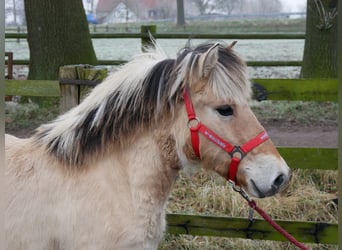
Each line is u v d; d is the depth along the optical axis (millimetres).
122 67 2650
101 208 2418
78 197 2436
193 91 2418
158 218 2553
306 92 3818
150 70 2514
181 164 2533
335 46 8484
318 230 3619
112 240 2408
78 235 2412
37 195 2457
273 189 2340
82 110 2568
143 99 2498
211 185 4871
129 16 34938
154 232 2537
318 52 8484
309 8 8477
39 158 2541
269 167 2344
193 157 2488
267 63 8344
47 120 7027
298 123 7273
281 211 4500
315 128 7047
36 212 2445
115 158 2518
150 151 2510
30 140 2660
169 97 2459
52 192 2457
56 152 2527
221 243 4160
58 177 2479
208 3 36688
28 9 7902
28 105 7496
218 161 2428
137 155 2512
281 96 3852
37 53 7941
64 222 2424
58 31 7820
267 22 27531
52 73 7871
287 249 4086
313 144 6266
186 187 4902
